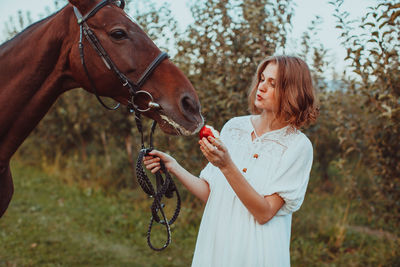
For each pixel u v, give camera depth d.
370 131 3.38
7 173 1.75
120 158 6.00
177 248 3.66
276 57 1.44
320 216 4.21
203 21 3.49
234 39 3.47
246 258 1.34
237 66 3.46
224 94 3.49
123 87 1.54
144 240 3.81
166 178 1.52
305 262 3.34
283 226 1.40
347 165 5.61
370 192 4.15
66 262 3.24
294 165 1.36
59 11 1.62
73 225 4.16
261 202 1.28
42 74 1.57
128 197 5.33
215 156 1.22
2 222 4.11
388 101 2.86
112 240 3.80
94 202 5.07
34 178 6.27
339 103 3.42
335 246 3.70
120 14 1.54
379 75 2.73
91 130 6.72
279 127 1.46
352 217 4.53
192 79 3.72
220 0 3.39
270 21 3.25
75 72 1.57
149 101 1.53
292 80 1.38
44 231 3.93
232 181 1.26
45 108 1.65
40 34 1.56
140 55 1.51
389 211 3.46
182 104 1.49
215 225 1.44
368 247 3.64
